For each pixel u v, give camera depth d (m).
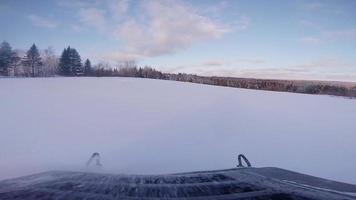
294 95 35.91
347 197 3.53
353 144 13.11
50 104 20.20
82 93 26.61
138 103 22.56
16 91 25.75
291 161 10.27
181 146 11.59
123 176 4.91
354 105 28.39
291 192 3.59
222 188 3.83
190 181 4.39
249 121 17.67
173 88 34.88
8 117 15.47
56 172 5.55
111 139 12.26
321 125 17.69
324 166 9.84
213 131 14.68
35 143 10.96
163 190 3.69
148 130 14.24
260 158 10.50
